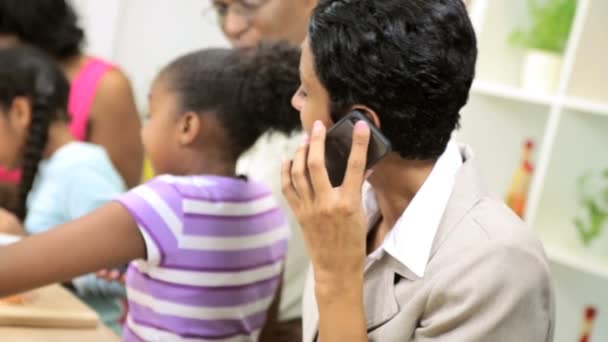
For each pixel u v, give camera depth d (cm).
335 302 114
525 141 293
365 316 119
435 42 106
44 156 212
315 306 140
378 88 107
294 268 197
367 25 106
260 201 169
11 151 206
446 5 108
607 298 275
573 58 252
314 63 112
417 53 105
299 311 200
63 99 217
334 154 112
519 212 271
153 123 165
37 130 205
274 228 174
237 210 160
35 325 164
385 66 105
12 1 263
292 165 118
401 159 115
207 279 154
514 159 294
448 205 116
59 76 216
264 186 175
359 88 108
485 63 286
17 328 162
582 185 267
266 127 163
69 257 141
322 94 113
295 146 187
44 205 208
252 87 158
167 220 147
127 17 426
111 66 281
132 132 285
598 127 262
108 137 278
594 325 277
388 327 116
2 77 202
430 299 111
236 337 163
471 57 110
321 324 115
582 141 262
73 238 142
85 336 166
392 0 107
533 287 108
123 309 216
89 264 143
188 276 151
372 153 109
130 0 425
